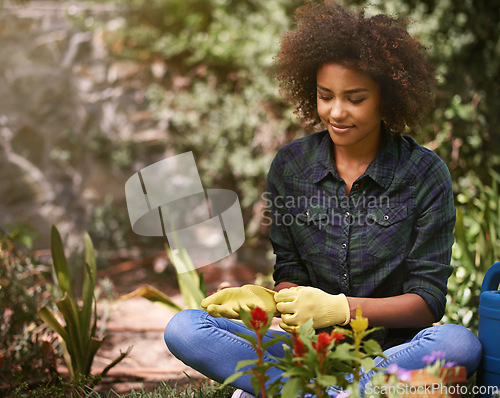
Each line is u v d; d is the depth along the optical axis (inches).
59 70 191.2
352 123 71.2
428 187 73.9
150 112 194.2
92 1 195.2
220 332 71.2
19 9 190.5
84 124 191.2
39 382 95.7
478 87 175.3
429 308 70.6
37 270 120.2
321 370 55.3
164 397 81.7
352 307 68.1
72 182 189.3
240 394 69.3
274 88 177.2
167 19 193.5
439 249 73.8
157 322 141.3
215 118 187.6
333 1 79.3
